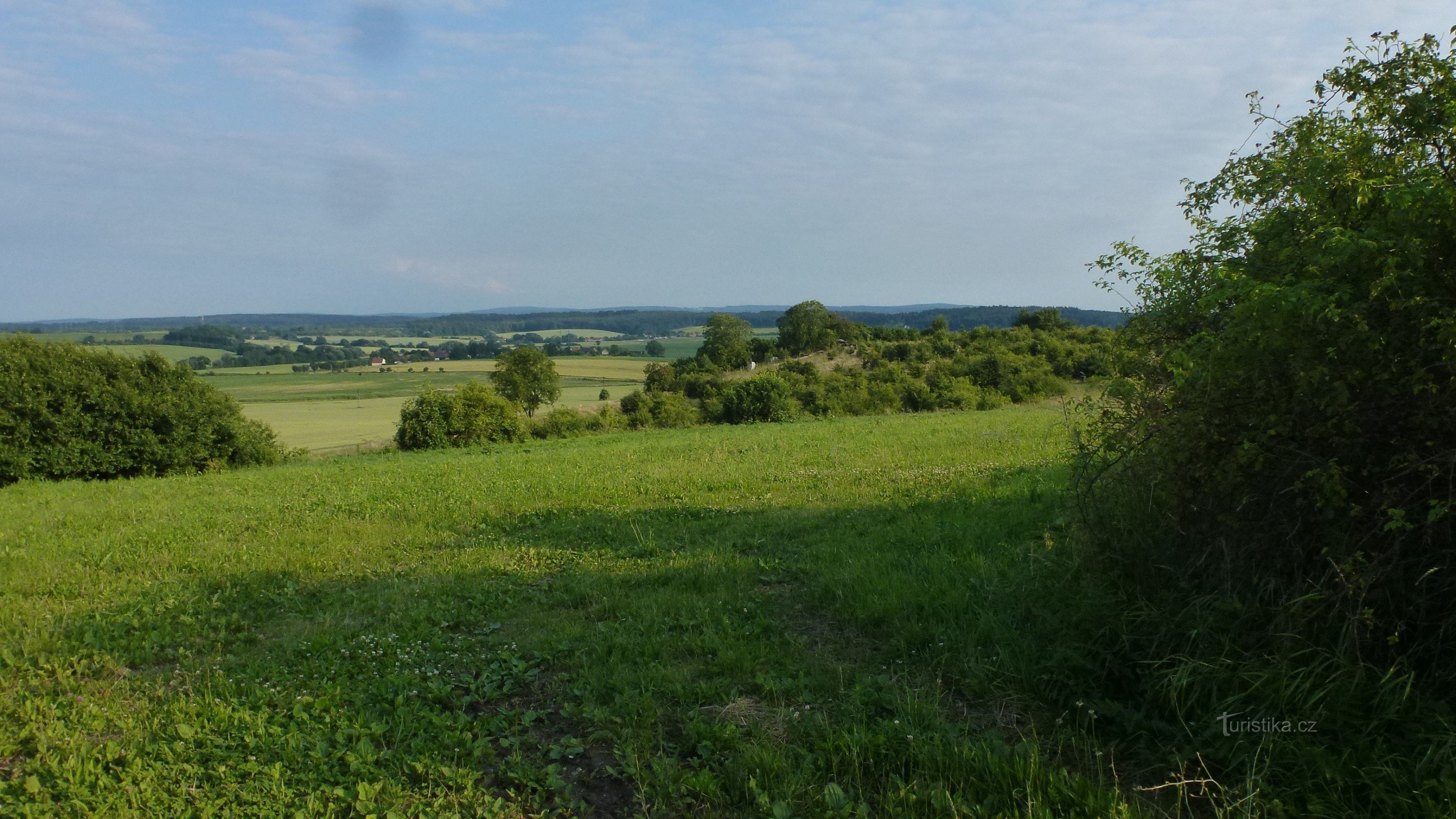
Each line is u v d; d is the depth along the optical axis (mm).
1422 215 3355
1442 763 3039
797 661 5012
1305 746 3279
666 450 19906
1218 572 4234
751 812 3420
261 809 3475
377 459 24375
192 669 5254
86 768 3779
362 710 4422
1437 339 3215
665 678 4773
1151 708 3885
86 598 7031
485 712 4512
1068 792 3324
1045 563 5516
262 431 27297
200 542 9562
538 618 6129
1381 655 3547
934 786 3475
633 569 7520
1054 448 15219
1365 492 3561
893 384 47469
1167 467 4496
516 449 25672
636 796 3535
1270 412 3861
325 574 7816
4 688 4887
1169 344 5480
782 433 25016
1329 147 4438
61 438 20406
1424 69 3955
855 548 7789
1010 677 4422
